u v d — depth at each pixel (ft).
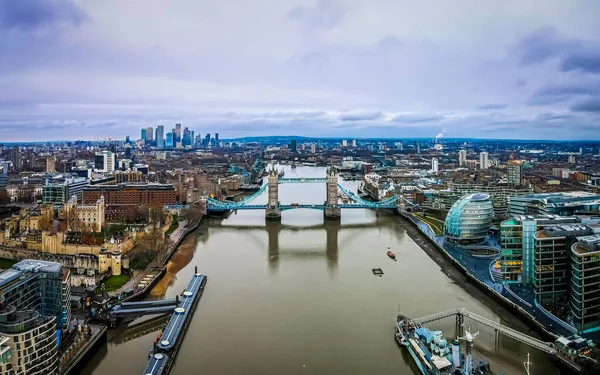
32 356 627.87
